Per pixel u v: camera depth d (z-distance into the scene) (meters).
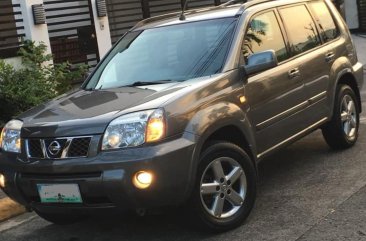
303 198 5.19
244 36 5.15
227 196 4.54
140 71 5.25
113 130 4.08
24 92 8.45
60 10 10.86
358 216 4.61
